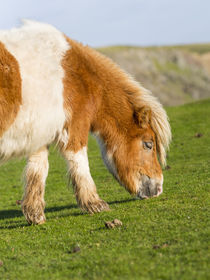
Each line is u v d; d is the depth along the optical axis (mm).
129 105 10547
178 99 159625
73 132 9672
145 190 10883
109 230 8289
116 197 13883
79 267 6441
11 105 8633
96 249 7152
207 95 169125
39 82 8961
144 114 10297
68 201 15273
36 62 9039
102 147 10820
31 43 9172
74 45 10016
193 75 179125
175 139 25266
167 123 10953
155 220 8562
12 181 21266
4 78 8531
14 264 7145
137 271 5832
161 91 160250
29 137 9133
